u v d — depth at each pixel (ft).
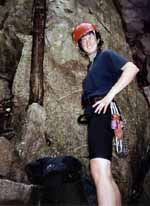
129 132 22.67
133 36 29.84
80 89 22.70
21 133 21.24
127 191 21.06
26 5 27.12
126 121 22.81
